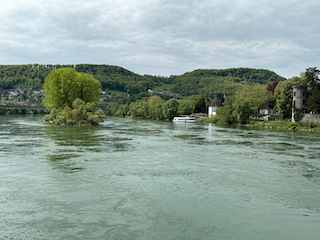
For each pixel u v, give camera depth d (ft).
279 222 56.13
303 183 84.02
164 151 138.31
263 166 107.04
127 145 157.48
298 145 168.55
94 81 382.63
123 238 48.16
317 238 49.85
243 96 451.53
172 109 505.25
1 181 80.64
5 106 528.22
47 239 47.60
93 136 201.16
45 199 66.28
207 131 270.87
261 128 327.67
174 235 49.57
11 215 56.95
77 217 56.39
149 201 66.03
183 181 83.51
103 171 94.07
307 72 348.79
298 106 346.33
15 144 152.97
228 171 97.71
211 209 61.93
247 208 63.05
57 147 144.46
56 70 355.36
